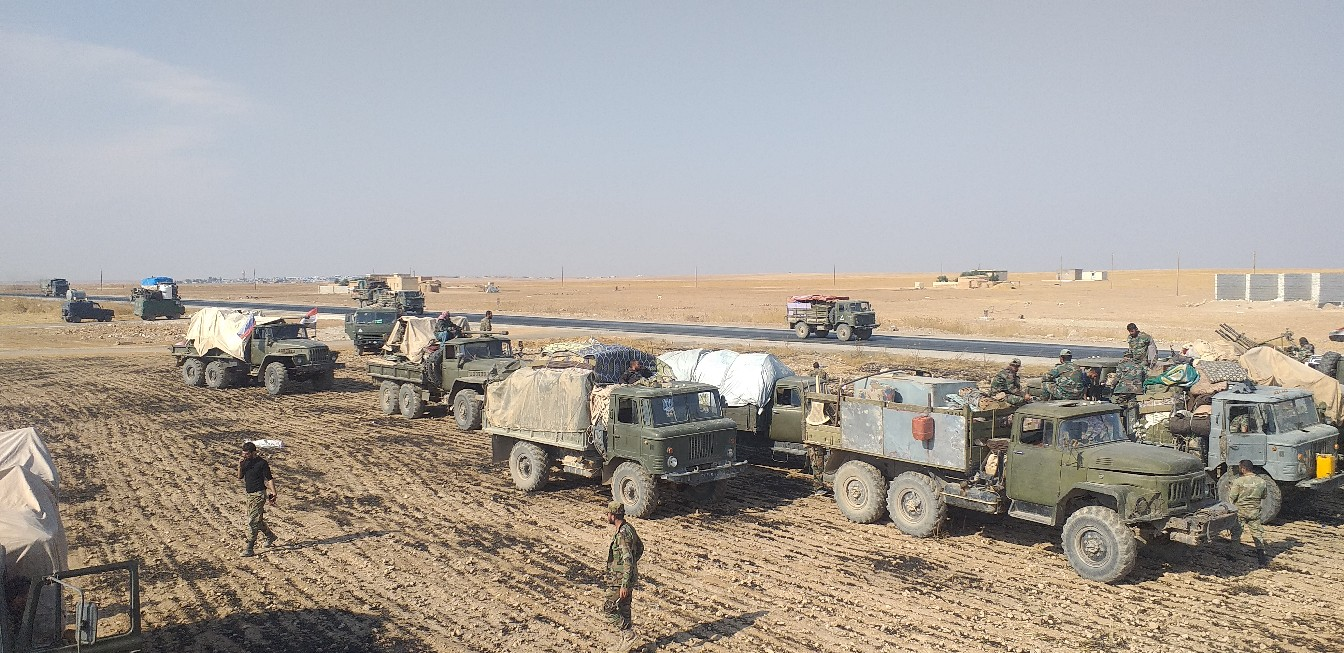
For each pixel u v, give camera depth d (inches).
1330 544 473.7
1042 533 497.0
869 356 1327.5
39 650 267.4
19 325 2309.3
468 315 2805.1
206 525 524.7
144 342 1882.4
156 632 366.0
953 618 371.9
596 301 4138.8
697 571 436.8
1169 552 452.1
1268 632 354.0
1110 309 2878.9
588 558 459.8
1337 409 573.3
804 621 370.0
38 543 286.0
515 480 619.2
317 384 1138.7
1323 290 2987.2
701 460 545.0
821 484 571.5
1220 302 3083.2
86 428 860.6
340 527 520.4
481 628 367.2
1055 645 342.6
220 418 924.0
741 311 2989.7
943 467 477.4
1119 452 422.6
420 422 901.8
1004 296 4212.6
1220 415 522.0
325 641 355.3
